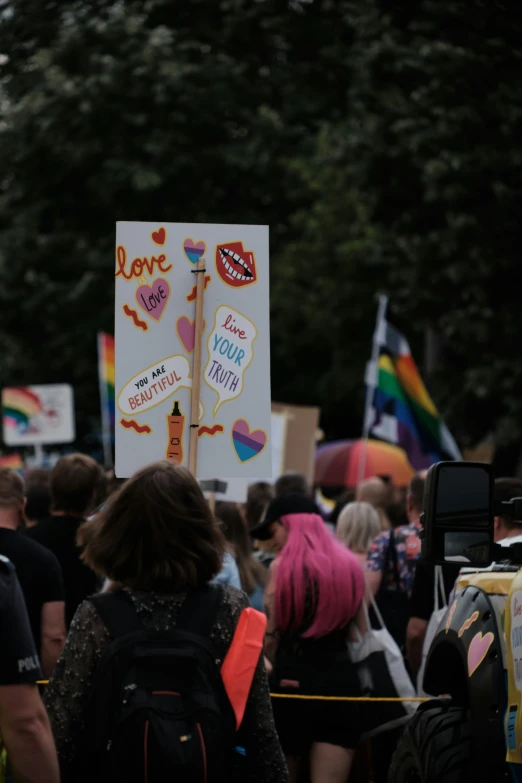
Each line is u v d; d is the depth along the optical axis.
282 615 8.53
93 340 40.09
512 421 25.36
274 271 37.81
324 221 35.69
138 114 38.34
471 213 23.78
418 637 9.12
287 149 39.34
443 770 6.16
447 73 22.59
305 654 8.59
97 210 41.03
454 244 23.98
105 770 4.76
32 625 8.25
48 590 8.23
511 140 22.78
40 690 8.29
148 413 6.88
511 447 27.11
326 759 8.53
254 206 41.00
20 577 8.13
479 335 24.62
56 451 42.53
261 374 6.98
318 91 41.03
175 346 6.95
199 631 4.95
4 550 8.16
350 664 8.61
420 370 34.88
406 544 9.69
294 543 8.67
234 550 9.45
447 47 22.41
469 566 5.81
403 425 17.39
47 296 39.84
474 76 22.55
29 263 40.72
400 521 13.42
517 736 5.35
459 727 6.31
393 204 25.72
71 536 9.34
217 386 6.94
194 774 4.59
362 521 10.38
